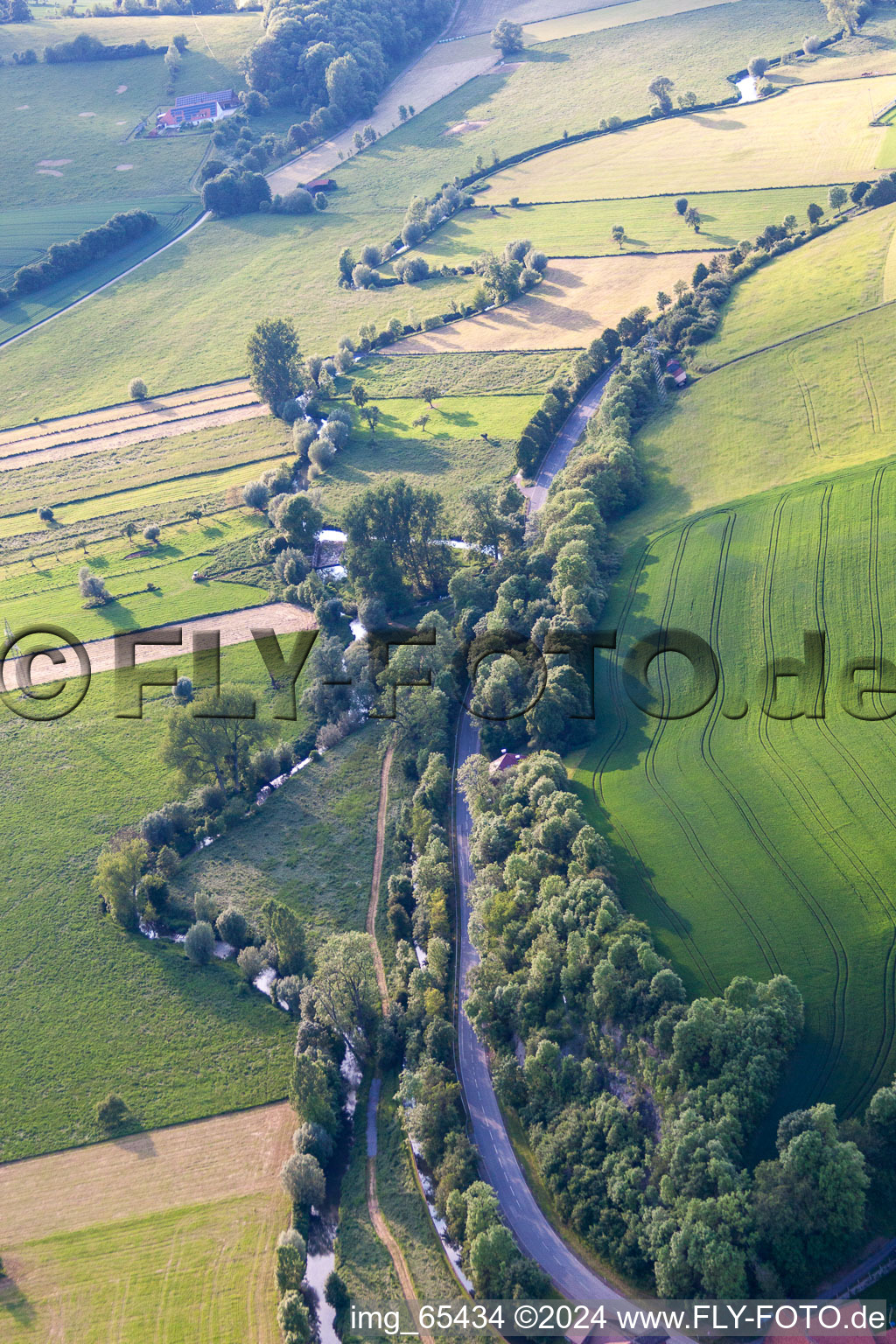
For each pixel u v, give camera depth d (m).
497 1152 109.38
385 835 152.50
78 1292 104.88
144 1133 120.38
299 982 130.75
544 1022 113.69
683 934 114.50
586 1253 98.31
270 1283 102.88
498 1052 115.50
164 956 141.25
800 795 126.94
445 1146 109.00
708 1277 88.56
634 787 135.12
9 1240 111.50
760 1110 96.62
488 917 124.50
